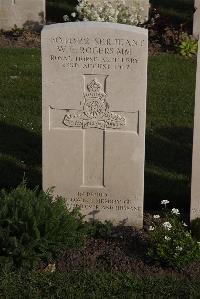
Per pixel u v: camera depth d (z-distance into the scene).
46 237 2.67
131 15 5.12
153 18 5.68
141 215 2.97
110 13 4.89
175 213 2.93
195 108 2.87
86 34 2.78
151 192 3.24
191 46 5.40
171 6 6.84
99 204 2.98
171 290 2.56
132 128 2.88
